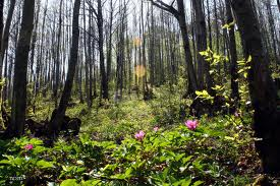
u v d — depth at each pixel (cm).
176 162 404
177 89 2002
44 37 4031
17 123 774
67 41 3975
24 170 428
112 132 1102
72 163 525
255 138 423
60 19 3312
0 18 898
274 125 417
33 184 443
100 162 515
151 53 4128
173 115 1286
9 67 3419
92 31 3581
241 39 443
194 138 509
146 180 371
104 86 2827
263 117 424
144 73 4084
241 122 451
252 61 429
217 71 447
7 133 768
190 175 392
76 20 1184
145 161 399
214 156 491
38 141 597
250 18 434
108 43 3447
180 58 4381
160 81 4209
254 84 427
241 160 479
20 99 784
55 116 1109
